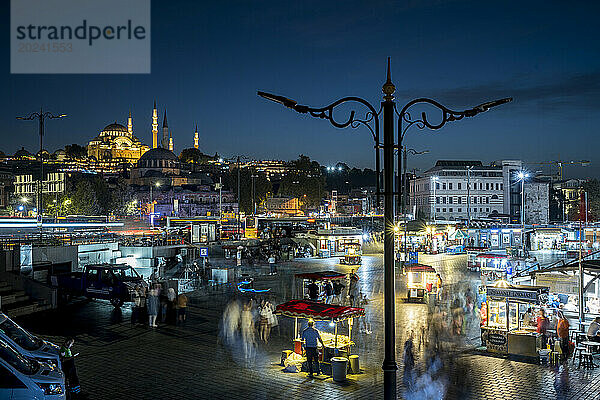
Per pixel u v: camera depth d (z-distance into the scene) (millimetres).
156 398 16172
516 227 91062
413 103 11938
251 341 23734
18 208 118125
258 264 58750
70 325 26781
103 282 32156
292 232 84438
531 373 18938
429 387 17234
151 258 52188
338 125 11633
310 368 18594
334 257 70062
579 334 21844
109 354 21375
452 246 76938
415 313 31047
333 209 189000
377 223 126250
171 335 24797
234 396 16375
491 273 46625
